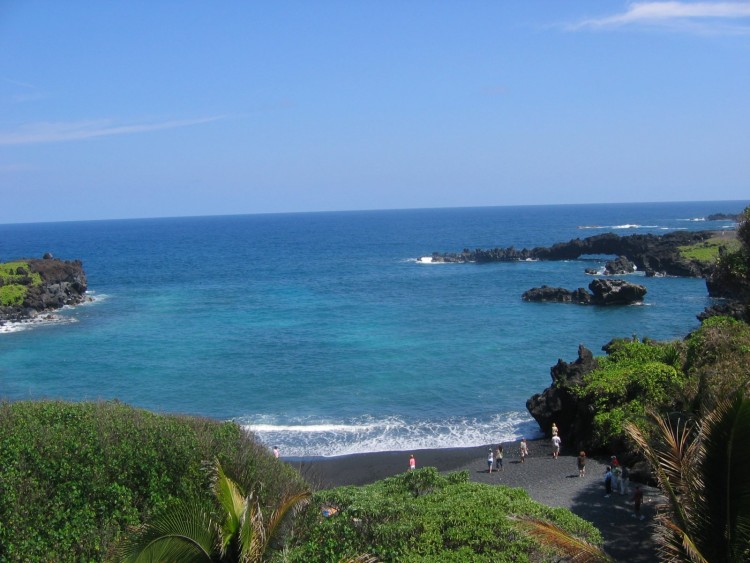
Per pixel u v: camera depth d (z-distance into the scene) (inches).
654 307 3161.9
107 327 2864.2
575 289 3747.5
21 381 2015.3
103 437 657.0
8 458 604.1
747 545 377.7
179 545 441.7
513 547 530.9
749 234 1080.2
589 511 990.4
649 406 1163.3
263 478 655.8
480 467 1296.8
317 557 504.7
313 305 3373.5
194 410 1713.8
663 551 435.5
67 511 581.6
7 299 3142.2
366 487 713.6
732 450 375.2
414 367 2098.9
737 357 1078.4
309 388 1888.5
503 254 5334.6
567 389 1445.6
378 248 7160.4
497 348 2357.3
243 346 2427.4
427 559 512.7
